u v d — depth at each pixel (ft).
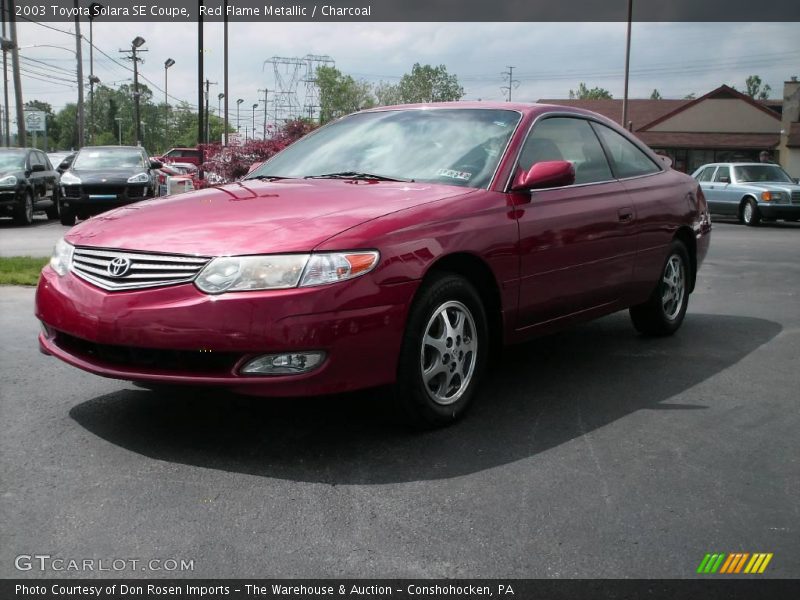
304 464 10.91
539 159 14.71
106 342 11.02
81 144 122.11
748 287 28.71
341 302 10.74
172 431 12.05
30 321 19.48
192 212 12.27
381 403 11.91
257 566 8.27
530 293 13.89
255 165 16.56
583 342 18.92
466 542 8.85
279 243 10.85
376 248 11.14
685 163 160.25
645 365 16.76
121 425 12.28
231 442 11.64
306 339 10.55
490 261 12.85
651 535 9.09
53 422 12.37
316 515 9.41
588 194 15.56
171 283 10.82
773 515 9.65
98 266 11.52
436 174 13.96
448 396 12.60
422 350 11.82
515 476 10.68
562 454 11.51
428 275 11.98
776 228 63.10
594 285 15.64
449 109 15.80
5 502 9.59
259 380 10.57
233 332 10.48
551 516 9.52
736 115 159.12
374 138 15.43
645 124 177.37
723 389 15.03
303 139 16.75
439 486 10.30
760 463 11.31
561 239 14.40
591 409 13.67
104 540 8.73
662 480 10.64
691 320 22.02
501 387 14.96
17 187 53.83
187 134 357.82
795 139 152.05
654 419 13.19
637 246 16.96
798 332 20.39
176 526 9.07
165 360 10.95
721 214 69.05
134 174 54.49
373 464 10.96
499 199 13.38
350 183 13.76
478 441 11.96
